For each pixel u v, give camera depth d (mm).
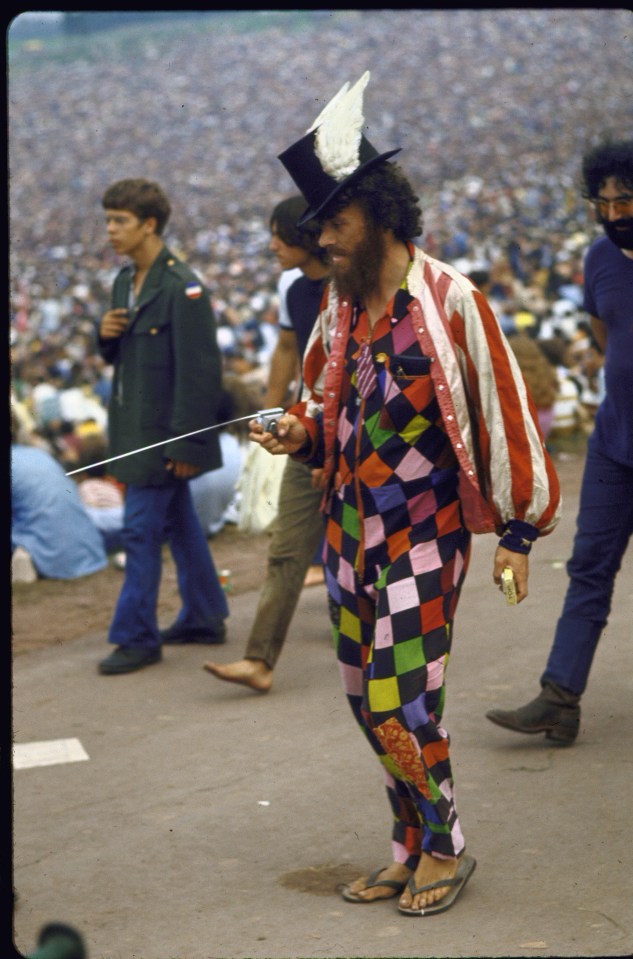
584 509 6547
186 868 5531
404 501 4801
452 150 91750
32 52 120500
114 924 4980
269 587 7852
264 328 36812
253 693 7988
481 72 105562
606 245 6316
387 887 5137
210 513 12109
